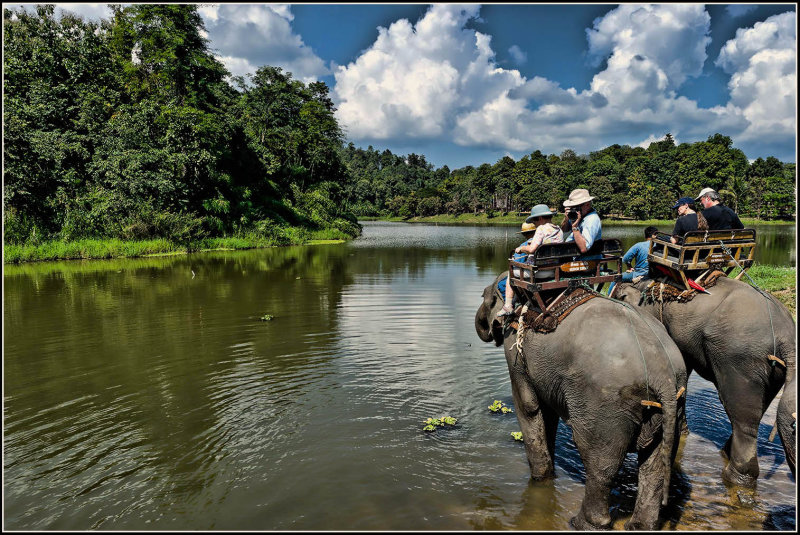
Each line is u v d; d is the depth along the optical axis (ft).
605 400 12.14
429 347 28.99
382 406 21.01
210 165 114.32
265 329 33.42
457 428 19.11
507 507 14.34
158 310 40.01
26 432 18.79
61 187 94.94
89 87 109.50
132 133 103.09
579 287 14.10
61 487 15.38
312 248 109.29
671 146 465.88
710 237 16.19
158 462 16.78
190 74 123.24
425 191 435.94
